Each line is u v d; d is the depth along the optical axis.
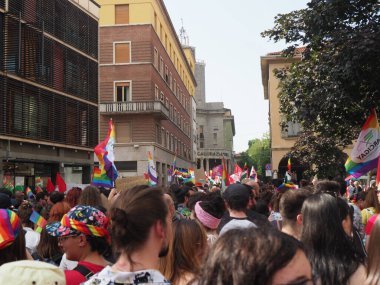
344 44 11.57
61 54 27.61
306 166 28.17
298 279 1.52
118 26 40.72
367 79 11.70
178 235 3.58
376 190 7.31
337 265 3.09
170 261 3.55
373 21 11.68
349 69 11.18
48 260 5.04
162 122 45.09
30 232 5.81
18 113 23.28
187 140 66.94
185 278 3.47
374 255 2.79
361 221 6.60
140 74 40.25
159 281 2.25
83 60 30.27
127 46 40.69
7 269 2.21
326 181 6.64
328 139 25.92
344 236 3.24
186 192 8.52
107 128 40.09
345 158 27.59
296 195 4.45
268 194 9.49
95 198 6.19
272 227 1.69
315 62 13.09
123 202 2.36
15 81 23.03
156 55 43.16
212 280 1.59
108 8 41.03
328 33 12.37
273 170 40.56
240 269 1.50
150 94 40.09
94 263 3.51
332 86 11.83
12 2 22.86
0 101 21.88
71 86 28.67
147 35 40.50
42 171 26.22
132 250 2.31
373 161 10.05
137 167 39.56
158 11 44.78
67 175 29.56
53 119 26.44
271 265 1.48
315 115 12.91
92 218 3.54
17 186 22.86
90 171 30.89
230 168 94.62
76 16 29.53
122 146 39.75
